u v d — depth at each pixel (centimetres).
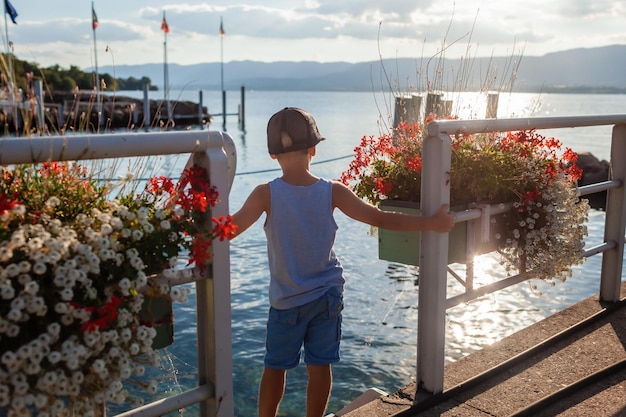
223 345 189
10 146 143
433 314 256
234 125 4512
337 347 231
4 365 141
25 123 198
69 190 171
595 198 1520
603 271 367
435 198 246
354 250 977
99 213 158
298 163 223
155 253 165
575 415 253
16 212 145
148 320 168
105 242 151
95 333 147
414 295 755
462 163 277
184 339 609
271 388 233
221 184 180
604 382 280
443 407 258
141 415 173
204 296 189
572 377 280
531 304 710
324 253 223
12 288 136
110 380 156
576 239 316
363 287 788
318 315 224
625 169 351
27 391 143
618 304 364
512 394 267
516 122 274
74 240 148
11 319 137
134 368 158
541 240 298
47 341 139
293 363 228
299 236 219
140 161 221
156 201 185
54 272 144
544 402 259
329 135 3356
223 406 192
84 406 154
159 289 167
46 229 151
